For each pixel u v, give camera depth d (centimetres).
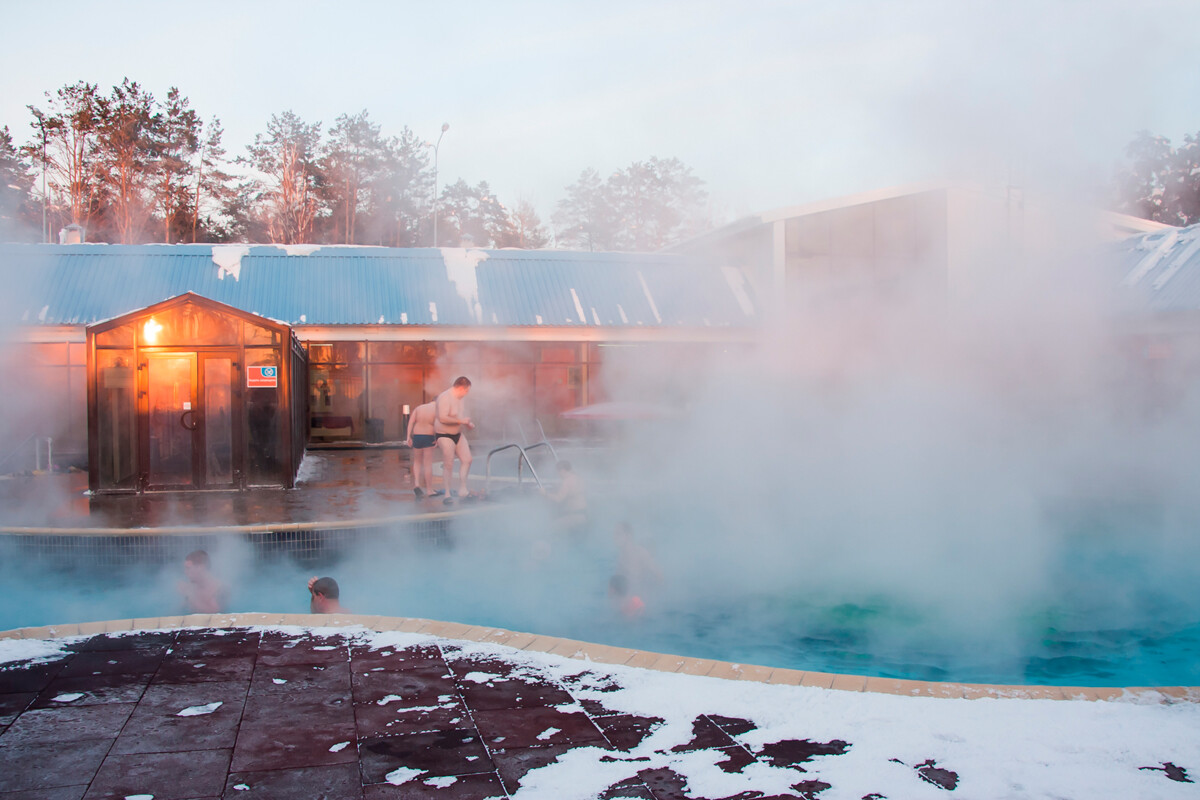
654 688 336
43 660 365
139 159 3678
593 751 275
